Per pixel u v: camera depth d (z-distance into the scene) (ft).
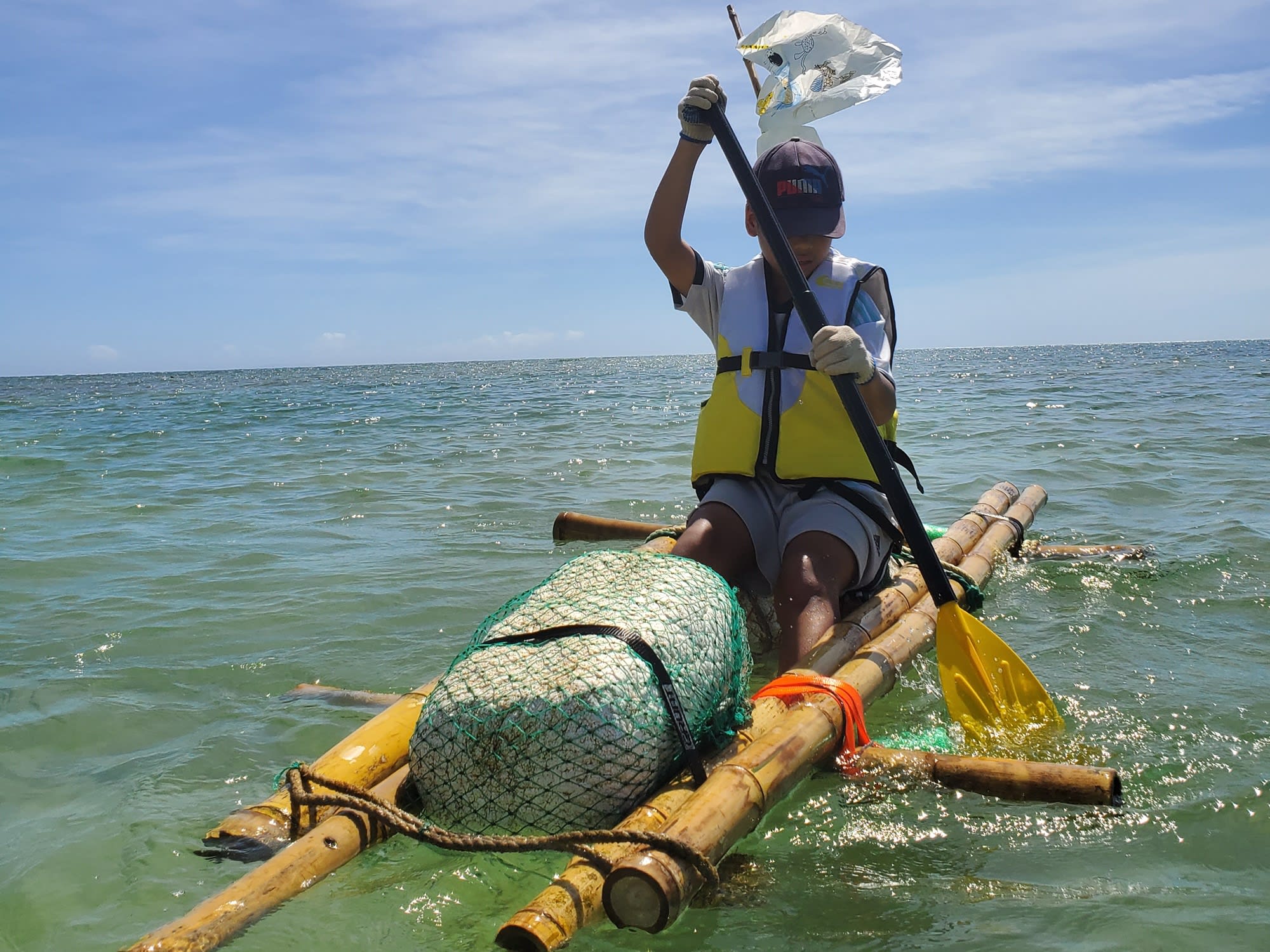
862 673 10.18
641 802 7.88
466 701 7.91
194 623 14.80
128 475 31.12
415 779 8.26
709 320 12.63
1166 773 9.27
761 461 11.69
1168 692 11.30
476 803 7.82
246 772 9.85
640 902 6.67
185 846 8.32
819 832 8.29
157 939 6.49
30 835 8.68
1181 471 27.04
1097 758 9.64
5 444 42.78
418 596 15.99
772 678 11.75
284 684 12.36
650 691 7.89
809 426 11.57
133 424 54.24
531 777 7.64
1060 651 12.78
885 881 7.59
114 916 7.35
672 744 8.03
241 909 6.84
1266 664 12.17
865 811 8.61
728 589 9.36
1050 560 17.16
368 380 171.32
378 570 17.72
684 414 54.60
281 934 6.86
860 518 11.51
